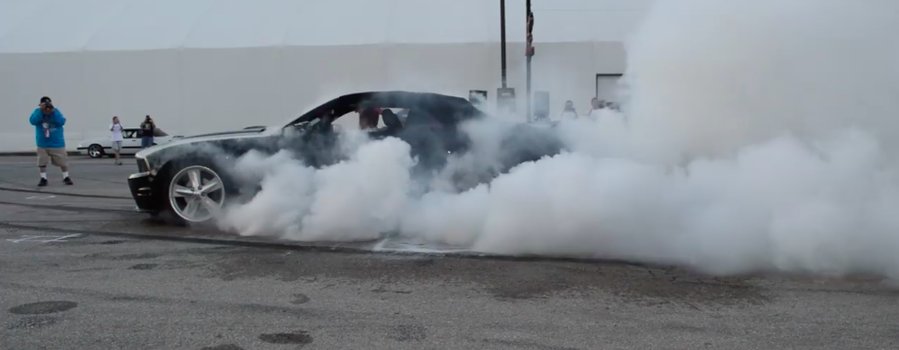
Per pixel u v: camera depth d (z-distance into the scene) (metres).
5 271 4.97
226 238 6.09
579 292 4.46
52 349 3.41
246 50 25.80
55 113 10.80
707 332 3.70
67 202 8.63
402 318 3.94
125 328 3.74
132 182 6.57
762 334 3.66
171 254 5.50
